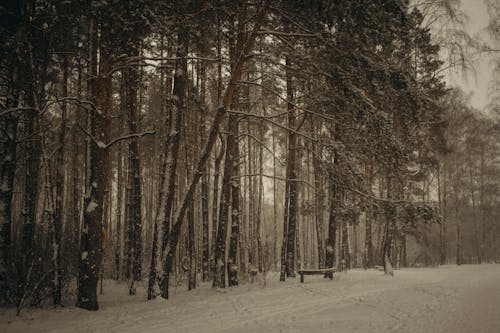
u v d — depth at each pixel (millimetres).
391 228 19047
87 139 12570
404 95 11211
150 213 27906
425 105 11680
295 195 17781
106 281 19344
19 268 11508
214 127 12664
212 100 22625
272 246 36562
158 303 11375
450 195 40062
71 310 10531
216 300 11281
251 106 18812
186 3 10930
